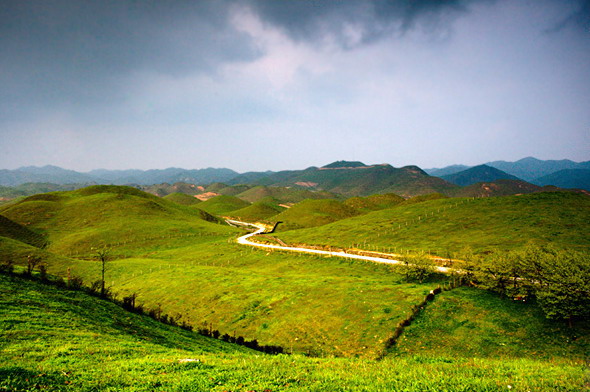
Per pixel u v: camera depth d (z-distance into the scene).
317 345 40.16
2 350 16.80
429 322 39.84
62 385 12.62
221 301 59.31
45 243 143.25
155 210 197.38
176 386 13.17
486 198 124.06
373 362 19.62
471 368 16.53
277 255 102.94
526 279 44.25
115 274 87.25
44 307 27.59
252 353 34.03
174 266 90.25
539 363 18.88
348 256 89.12
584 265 37.34
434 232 100.31
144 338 27.09
